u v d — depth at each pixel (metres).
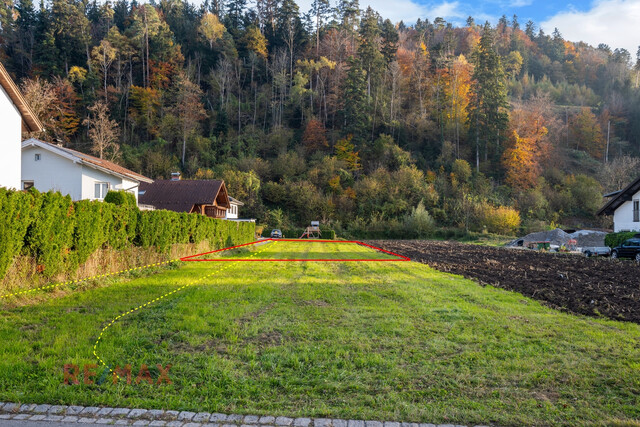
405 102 85.38
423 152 76.06
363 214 62.69
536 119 73.00
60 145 28.62
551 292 11.05
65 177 24.89
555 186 67.81
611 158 79.00
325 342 6.16
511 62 109.00
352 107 72.31
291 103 83.44
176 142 69.56
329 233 55.66
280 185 66.00
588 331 6.77
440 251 32.12
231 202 49.09
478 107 71.50
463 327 7.03
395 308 8.52
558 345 6.04
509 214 57.16
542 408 4.12
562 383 4.74
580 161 75.69
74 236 10.77
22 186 24.89
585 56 120.62
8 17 69.69
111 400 4.17
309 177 67.62
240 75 87.69
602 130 83.69
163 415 3.96
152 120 69.00
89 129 59.78
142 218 14.62
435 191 65.31
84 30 70.06
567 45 127.12
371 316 7.82
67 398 4.20
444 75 81.38
